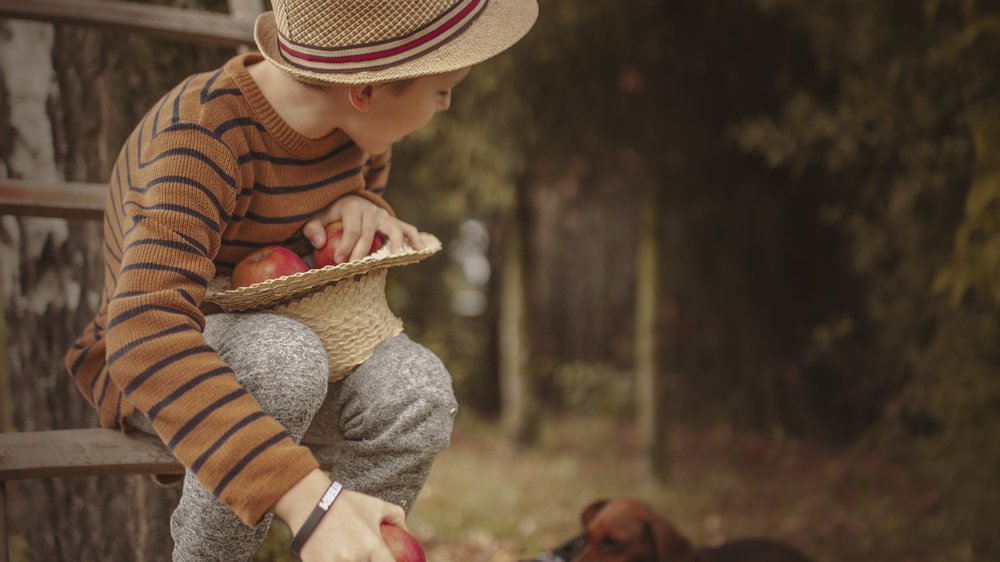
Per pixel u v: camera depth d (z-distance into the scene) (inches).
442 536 244.7
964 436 209.8
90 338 70.1
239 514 48.9
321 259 65.4
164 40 116.1
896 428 268.2
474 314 466.9
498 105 290.2
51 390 116.6
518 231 364.2
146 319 51.3
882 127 227.9
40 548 117.1
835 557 226.7
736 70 313.3
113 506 113.0
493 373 466.9
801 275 358.9
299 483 49.1
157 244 53.7
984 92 190.1
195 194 56.3
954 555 211.9
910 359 240.7
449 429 62.5
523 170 310.0
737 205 349.7
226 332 59.3
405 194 353.7
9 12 78.3
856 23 225.9
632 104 303.1
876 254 263.6
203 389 50.2
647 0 285.7
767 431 359.6
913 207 240.4
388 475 61.1
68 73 114.0
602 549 124.0
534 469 330.6
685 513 276.4
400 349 64.8
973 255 154.5
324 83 60.6
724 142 323.3
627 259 454.9
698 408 369.4
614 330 460.1
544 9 273.6
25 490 118.2
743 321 362.3
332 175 65.9
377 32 57.6
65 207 77.2
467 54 58.3
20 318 117.7
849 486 288.2
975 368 211.0
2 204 75.5
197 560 56.5
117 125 115.0
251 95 61.5
